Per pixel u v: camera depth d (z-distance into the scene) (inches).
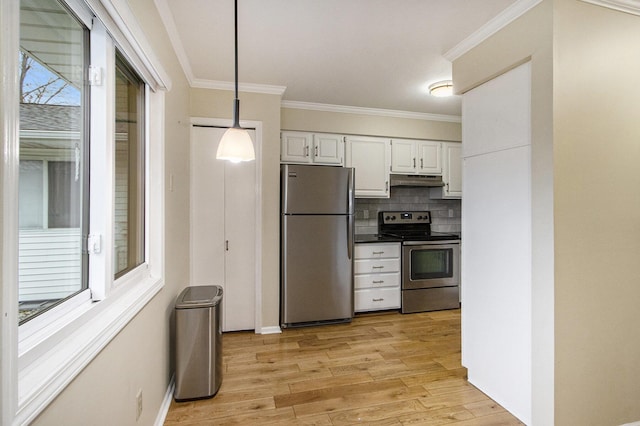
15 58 26.2
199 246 119.2
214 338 81.3
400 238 150.4
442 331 126.6
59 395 31.6
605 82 67.7
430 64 103.3
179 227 95.3
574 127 65.4
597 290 67.4
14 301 25.7
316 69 107.4
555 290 64.5
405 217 172.7
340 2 71.4
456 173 168.7
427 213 177.3
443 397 82.1
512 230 75.7
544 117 65.7
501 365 78.7
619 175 68.7
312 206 128.5
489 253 82.4
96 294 46.8
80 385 35.9
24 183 34.8
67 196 42.3
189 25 80.4
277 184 124.9
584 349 66.6
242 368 95.9
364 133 153.8
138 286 62.0
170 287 82.5
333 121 149.6
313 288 129.1
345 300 133.5
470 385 87.8
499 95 79.5
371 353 106.6
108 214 48.0
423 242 150.4
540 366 67.1
